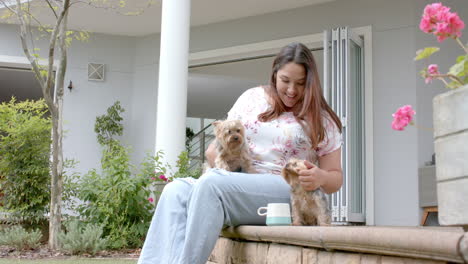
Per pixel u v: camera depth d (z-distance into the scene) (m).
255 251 2.25
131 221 6.65
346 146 7.06
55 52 10.44
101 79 10.57
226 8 9.03
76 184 7.54
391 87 7.77
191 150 13.40
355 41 7.75
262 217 2.42
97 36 10.66
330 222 2.35
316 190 2.33
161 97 7.44
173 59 7.41
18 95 15.37
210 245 2.20
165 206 2.39
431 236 1.14
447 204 1.32
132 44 10.77
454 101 1.31
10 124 7.81
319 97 2.54
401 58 7.74
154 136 10.33
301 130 2.59
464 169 1.27
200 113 16.59
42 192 7.54
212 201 2.23
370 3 8.12
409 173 7.48
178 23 7.44
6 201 7.50
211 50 9.73
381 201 7.65
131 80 10.71
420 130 7.46
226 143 2.89
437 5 1.54
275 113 2.67
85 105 10.50
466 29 7.16
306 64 2.52
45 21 9.91
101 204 6.53
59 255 5.77
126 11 9.30
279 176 2.49
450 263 1.12
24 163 7.54
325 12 8.59
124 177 6.63
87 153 10.41
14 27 10.32
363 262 1.46
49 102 6.43
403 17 7.80
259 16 9.28
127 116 10.61
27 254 5.82
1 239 6.38
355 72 7.89
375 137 7.79
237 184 2.32
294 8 8.92
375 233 1.33
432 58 7.43
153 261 2.34
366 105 7.91
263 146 2.69
